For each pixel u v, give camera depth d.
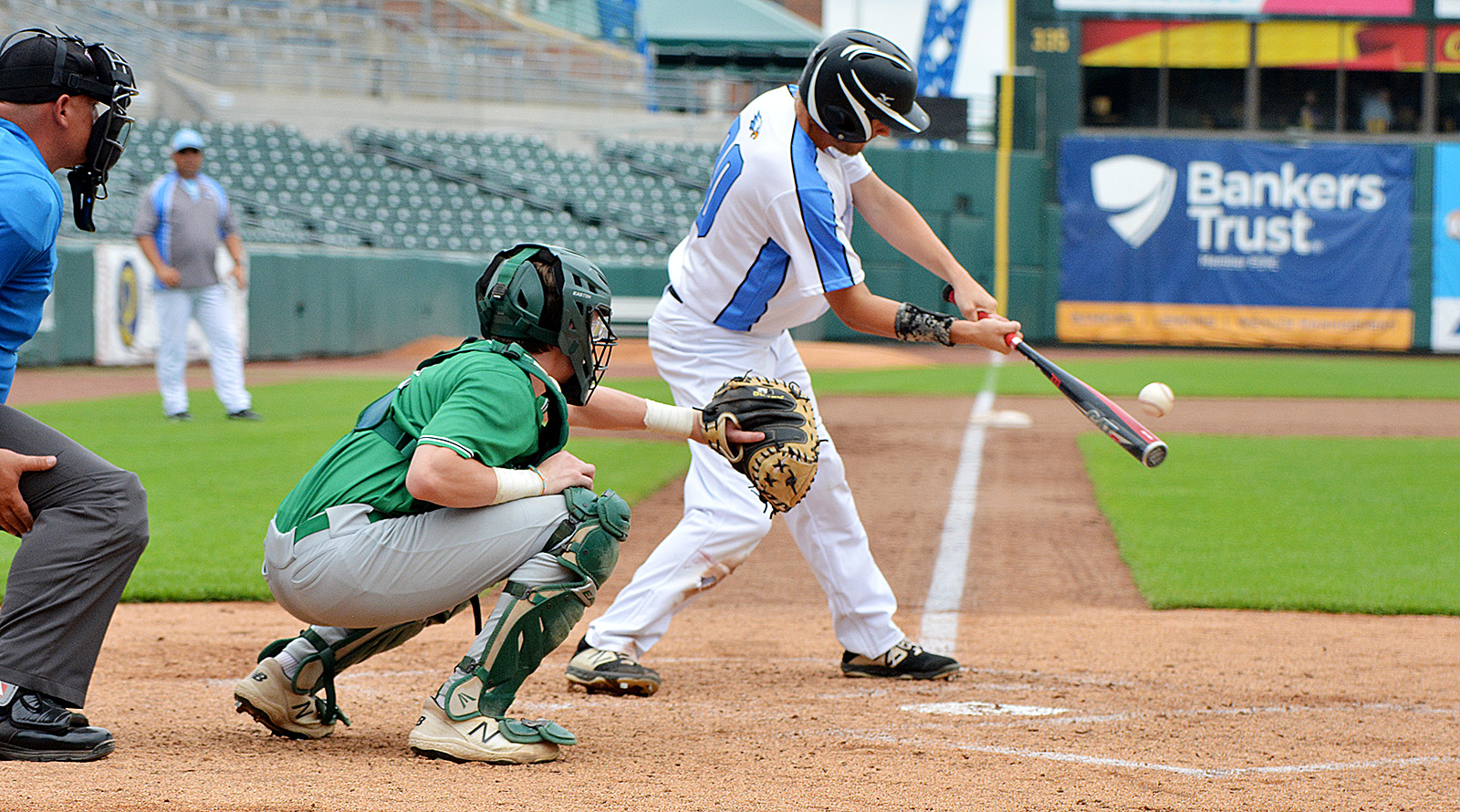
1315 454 39.25
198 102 99.56
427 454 9.95
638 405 11.80
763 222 13.86
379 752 11.28
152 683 14.33
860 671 15.38
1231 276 95.38
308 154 94.50
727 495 14.65
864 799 9.91
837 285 13.89
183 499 27.20
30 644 10.24
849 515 15.15
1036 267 96.00
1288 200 94.50
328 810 9.02
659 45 141.38
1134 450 11.94
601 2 129.50
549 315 10.75
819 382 66.38
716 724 12.81
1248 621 18.70
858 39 13.55
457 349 10.84
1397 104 95.81
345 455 10.69
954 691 14.58
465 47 114.88
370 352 77.56
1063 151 95.25
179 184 38.78
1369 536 25.62
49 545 10.25
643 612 14.50
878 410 53.31
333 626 11.00
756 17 142.88
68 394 48.91
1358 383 67.50
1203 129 96.75
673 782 10.37
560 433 11.07
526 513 10.82
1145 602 20.17
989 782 10.53
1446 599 19.72
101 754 10.58
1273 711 13.51
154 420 40.50
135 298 62.88
